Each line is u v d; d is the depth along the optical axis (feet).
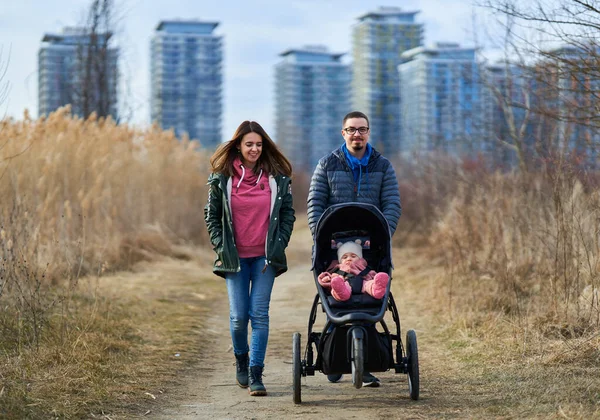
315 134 551.59
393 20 347.56
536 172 64.59
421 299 64.59
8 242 53.21
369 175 36.68
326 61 570.05
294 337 34.73
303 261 122.11
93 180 83.46
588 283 49.88
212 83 536.83
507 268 57.62
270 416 32.58
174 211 108.88
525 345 41.78
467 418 30.99
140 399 35.78
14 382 34.76
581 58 46.55
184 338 51.70
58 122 82.33
